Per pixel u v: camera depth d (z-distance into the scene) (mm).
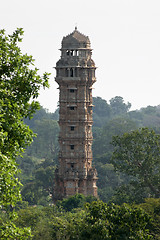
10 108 104312
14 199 101688
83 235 140125
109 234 138875
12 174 100375
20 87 109312
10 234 104500
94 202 152000
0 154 94688
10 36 110812
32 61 111125
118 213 144000
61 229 187000
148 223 160500
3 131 101750
